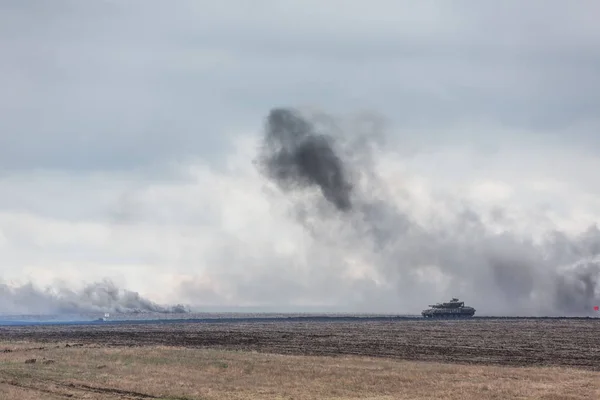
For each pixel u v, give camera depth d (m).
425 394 188.75
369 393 190.38
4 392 187.25
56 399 176.00
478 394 188.75
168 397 181.62
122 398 179.62
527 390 196.50
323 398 181.62
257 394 187.50
